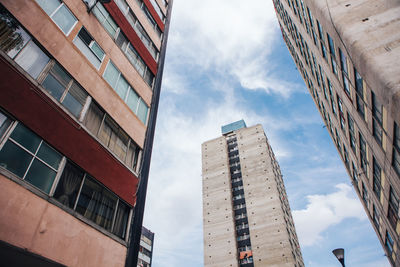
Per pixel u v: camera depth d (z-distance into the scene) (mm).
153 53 18047
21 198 6141
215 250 55469
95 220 8625
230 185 65750
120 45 13875
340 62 17391
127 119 12352
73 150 8367
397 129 12125
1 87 6574
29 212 6230
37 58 8078
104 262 8289
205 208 63562
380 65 11727
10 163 6273
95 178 9078
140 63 15570
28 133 7004
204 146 78688
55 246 6648
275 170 69625
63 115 8375
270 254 49812
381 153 15461
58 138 7910
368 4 14438
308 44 27594
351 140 22828
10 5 7656
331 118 29000
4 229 5535
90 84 10297
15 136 6602
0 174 5852
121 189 10367
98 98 10578
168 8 23797
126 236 9977
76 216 7715
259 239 52969
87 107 9727
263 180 62531
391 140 13195
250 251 52188
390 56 11828
